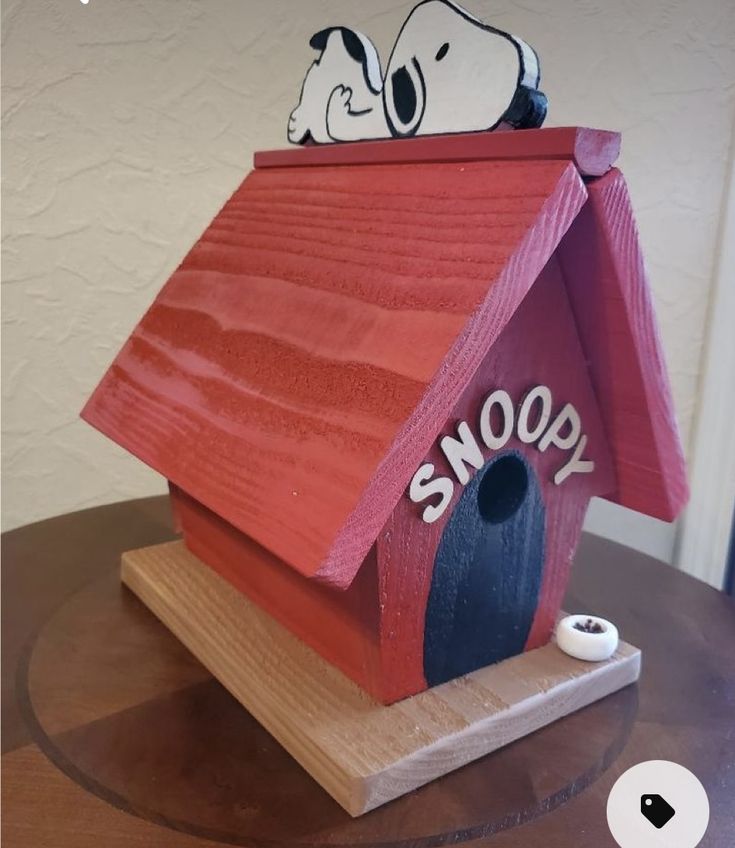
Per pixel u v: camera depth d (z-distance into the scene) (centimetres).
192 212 101
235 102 98
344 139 68
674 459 61
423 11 59
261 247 67
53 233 98
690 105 99
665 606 78
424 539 55
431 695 59
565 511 64
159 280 102
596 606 77
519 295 47
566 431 61
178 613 69
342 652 60
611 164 49
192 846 48
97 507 97
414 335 48
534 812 51
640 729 60
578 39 96
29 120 94
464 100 55
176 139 98
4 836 48
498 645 63
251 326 61
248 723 59
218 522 72
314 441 50
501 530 60
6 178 95
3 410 102
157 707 61
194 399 61
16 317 100
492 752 57
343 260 58
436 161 56
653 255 103
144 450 62
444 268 49
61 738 57
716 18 97
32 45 92
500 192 50
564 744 58
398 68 61
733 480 104
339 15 97
